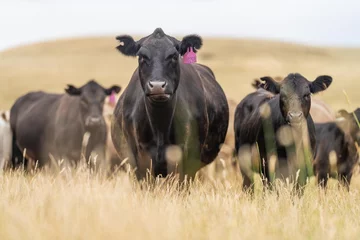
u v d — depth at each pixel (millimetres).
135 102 13602
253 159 15094
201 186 12805
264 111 14727
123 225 7898
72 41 154125
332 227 8383
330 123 18922
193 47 13055
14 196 10836
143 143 13305
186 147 13422
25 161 24859
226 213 9789
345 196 12430
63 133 22703
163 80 12305
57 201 9570
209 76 15938
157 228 7906
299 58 143750
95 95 22562
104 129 22531
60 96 24328
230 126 22156
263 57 137625
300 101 14281
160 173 13273
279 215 9805
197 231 8227
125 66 112875
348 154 18516
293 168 14086
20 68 98688
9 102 74125
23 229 7570
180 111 13250
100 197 9844
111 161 23031
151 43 12797
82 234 7711
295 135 14086
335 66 110062
